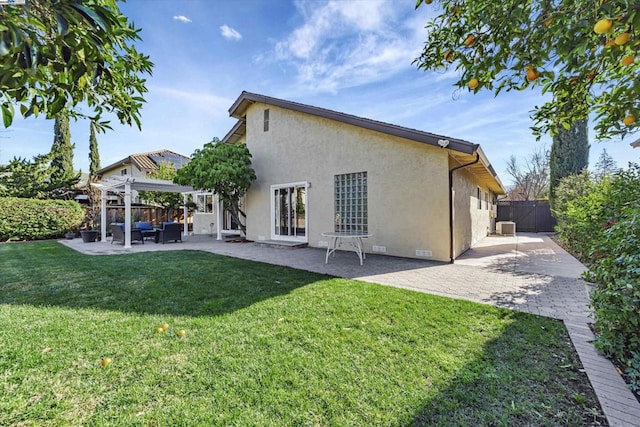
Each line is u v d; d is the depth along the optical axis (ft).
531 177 98.68
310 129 34.04
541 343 9.75
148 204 60.90
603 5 4.95
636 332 8.16
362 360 8.73
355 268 22.34
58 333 10.53
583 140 47.93
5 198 42.47
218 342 9.87
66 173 59.31
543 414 6.50
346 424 6.24
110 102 7.16
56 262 24.53
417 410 6.63
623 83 7.75
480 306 13.29
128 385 7.57
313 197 33.81
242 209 44.93
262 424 6.24
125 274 19.85
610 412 6.52
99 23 4.41
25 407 6.77
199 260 25.52
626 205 12.05
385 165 28.07
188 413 6.56
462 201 30.30
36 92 5.59
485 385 7.52
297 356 8.97
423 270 21.61
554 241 40.93
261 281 17.98
